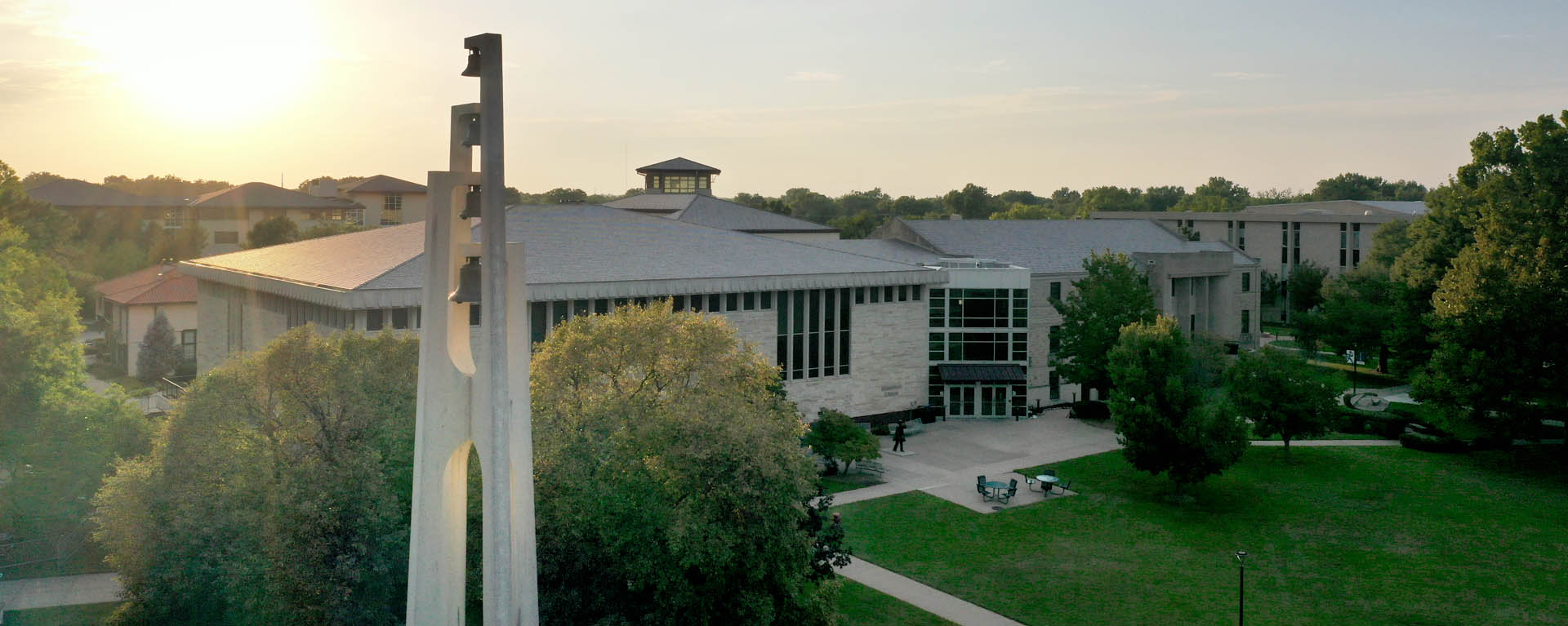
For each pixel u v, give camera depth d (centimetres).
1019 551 4425
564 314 5488
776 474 2861
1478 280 5922
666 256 6241
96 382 7438
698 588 2867
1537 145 6138
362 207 14725
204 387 3050
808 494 3041
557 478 2845
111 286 8950
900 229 9169
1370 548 4503
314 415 3019
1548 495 5306
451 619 2178
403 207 14912
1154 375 5228
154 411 6075
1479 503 5166
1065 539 4581
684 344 3312
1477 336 5900
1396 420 6700
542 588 2862
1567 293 5775
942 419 7244
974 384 7238
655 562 2808
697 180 11581
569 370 3222
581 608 2903
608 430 3047
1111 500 5191
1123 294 7125
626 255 6116
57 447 3772
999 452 6228
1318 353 10062
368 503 2781
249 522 2758
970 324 7275
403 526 2908
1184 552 4441
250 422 3048
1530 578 4131
